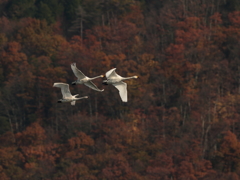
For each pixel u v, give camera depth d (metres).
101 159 57.44
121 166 55.81
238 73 76.75
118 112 71.00
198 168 57.25
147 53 84.38
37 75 77.31
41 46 85.88
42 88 76.44
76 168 55.78
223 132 63.53
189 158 58.75
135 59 83.12
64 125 69.69
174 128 67.06
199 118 68.12
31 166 58.47
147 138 65.44
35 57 85.50
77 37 90.62
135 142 62.59
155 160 58.62
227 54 82.38
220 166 58.44
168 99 73.56
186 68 75.00
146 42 88.69
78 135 63.06
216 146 63.22
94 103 73.00
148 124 68.12
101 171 56.56
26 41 86.81
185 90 73.75
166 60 81.69
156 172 54.91
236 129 67.19
